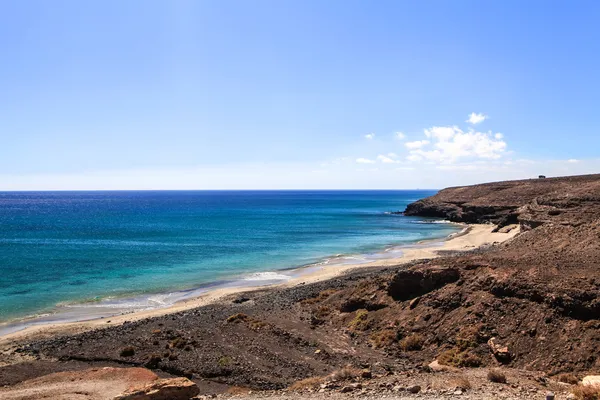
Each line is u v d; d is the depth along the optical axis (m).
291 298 36.97
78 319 33.22
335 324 29.22
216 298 38.91
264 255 65.06
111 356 23.53
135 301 38.91
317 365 21.66
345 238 85.50
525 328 20.88
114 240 80.38
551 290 21.84
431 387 13.73
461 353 20.62
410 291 29.20
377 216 146.62
